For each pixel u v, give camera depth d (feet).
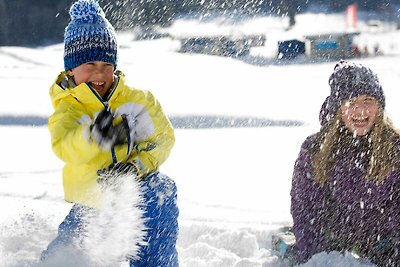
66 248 19.95
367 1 240.94
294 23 214.28
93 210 20.12
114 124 18.56
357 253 21.99
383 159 21.20
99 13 20.90
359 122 21.16
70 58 20.70
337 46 186.80
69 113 19.86
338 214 21.90
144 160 20.66
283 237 23.57
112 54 20.88
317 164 21.81
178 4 208.54
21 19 255.50
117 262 20.03
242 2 210.38
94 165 19.94
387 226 21.52
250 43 192.54
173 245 21.13
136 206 20.06
